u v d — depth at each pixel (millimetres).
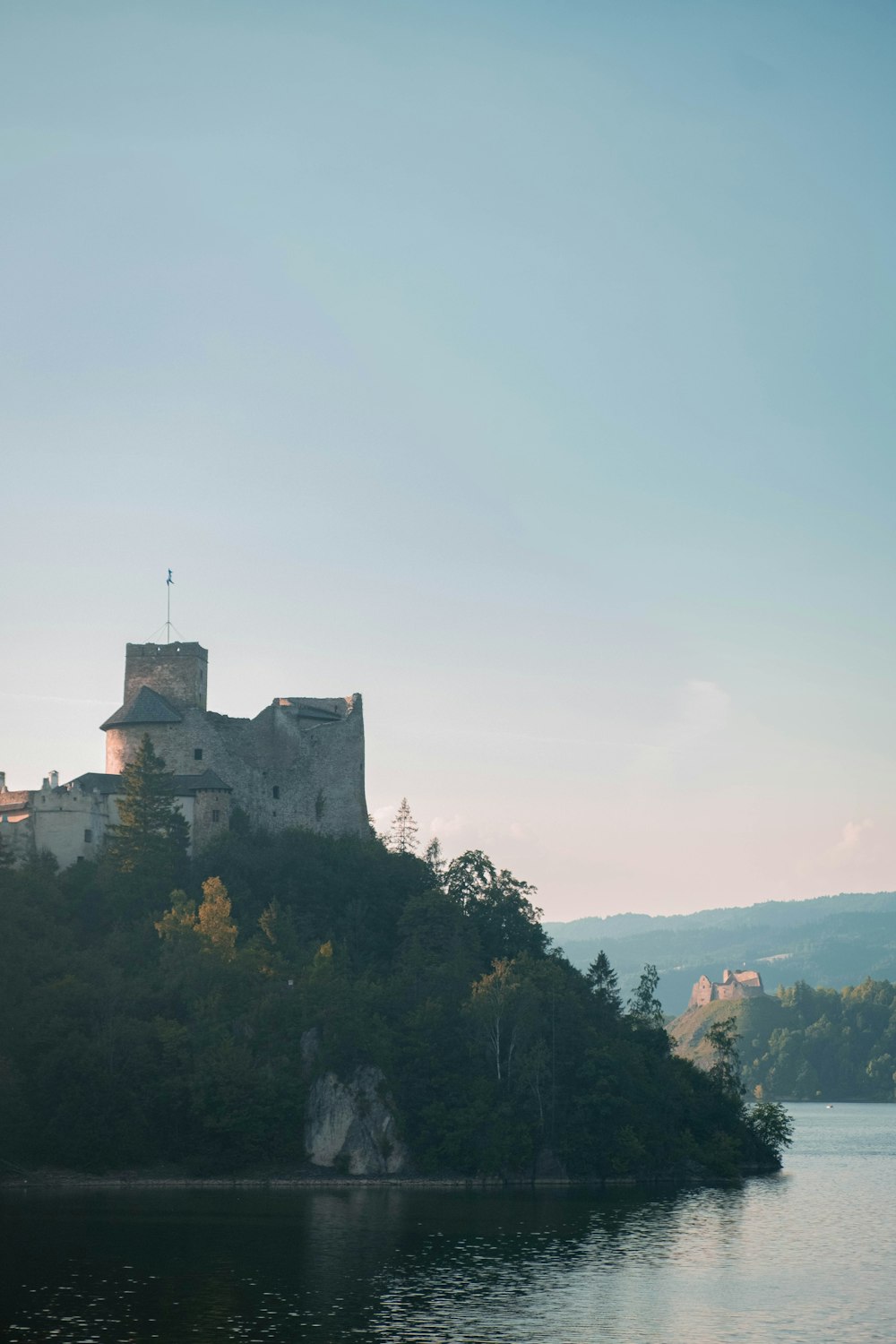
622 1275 105562
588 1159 159125
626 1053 168875
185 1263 104062
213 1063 149125
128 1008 154000
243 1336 84625
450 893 197750
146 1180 145375
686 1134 171875
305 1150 152375
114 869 174125
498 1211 133375
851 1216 141375
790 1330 90250
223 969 159125
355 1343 83938
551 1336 87250
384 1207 133750
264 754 199125
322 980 161375
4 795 184000
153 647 196375
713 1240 122500
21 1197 134875
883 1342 87250
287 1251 109875
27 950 157000
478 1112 155875
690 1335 88562
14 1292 93938
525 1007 161875
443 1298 95688
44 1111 145750
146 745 181125
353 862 191750
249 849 185000
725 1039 195500
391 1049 159250
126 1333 84500
